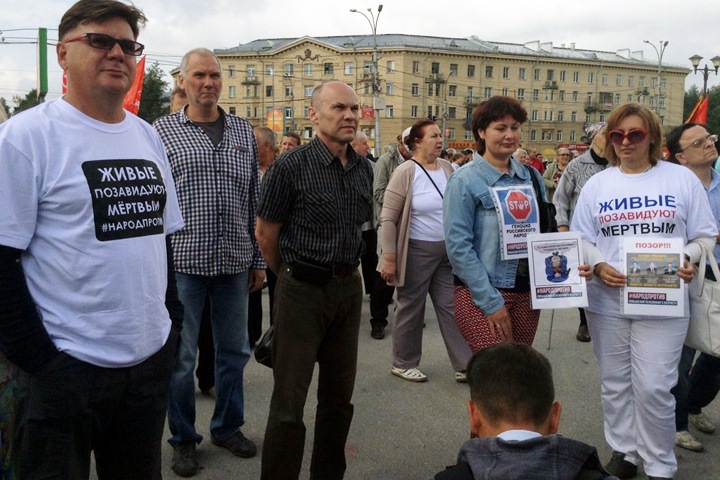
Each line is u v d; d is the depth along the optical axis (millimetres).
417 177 5023
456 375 5137
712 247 3402
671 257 3301
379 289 6312
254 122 90125
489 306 3309
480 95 85188
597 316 3557
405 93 81062
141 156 2311
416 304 5082
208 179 3572
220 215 3598
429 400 4750
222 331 3795
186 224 3553
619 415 3602
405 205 4984
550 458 1656
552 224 3629
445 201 3479
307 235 3074
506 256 3396
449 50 82625
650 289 3307
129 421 2303
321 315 3119
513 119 3414
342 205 3109
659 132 3443
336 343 3275
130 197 2219
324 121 3088
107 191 2154
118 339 2182
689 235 3438
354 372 3348
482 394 1850
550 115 89500
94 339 2141
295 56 87438
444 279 5031
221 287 3750
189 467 3592
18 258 2035
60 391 2092
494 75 85875
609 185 3508
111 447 2352
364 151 7395
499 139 3406
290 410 3070
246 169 3750
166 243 2488
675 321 3359
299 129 87750
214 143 3652
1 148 1985
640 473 3684
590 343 6148
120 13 2168
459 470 1729
